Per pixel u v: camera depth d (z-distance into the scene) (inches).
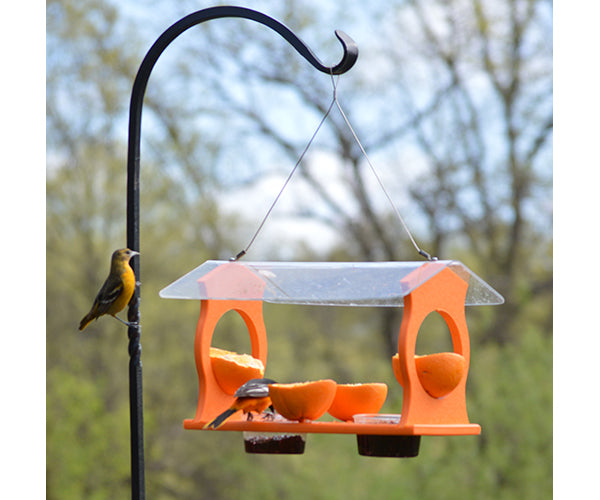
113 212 670.5
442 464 595.8
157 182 653.3
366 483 616.4
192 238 659.4
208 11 197.0
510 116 626.2
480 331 623.2
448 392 192.7
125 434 683.4
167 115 650.8
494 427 589.6
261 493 666.8
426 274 192.4
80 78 662.5
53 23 661.9
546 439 583.8
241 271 215.6
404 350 189.2
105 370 690.2
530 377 587.5
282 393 197.8
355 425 191.3
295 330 690.8
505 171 623.2
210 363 218.4
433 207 623.8
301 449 212.7
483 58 631.8
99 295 205.2
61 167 669.9
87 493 685.3
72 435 678.5
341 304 221.8
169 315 678.5
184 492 692.7
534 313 628.7
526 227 622.8
